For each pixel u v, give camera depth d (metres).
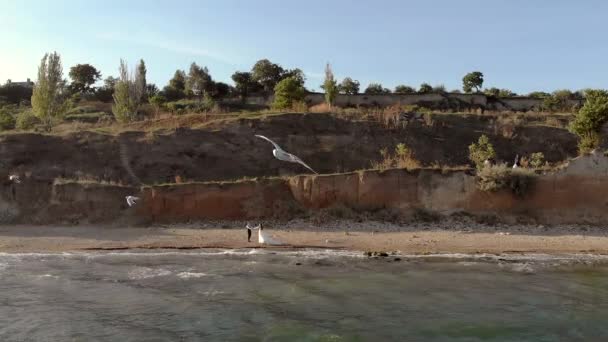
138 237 25.94
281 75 74.75
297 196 29.64
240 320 14.41
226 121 44.00
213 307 15.52
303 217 28.89
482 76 71.69
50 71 50.31
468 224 27.98
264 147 41.38
